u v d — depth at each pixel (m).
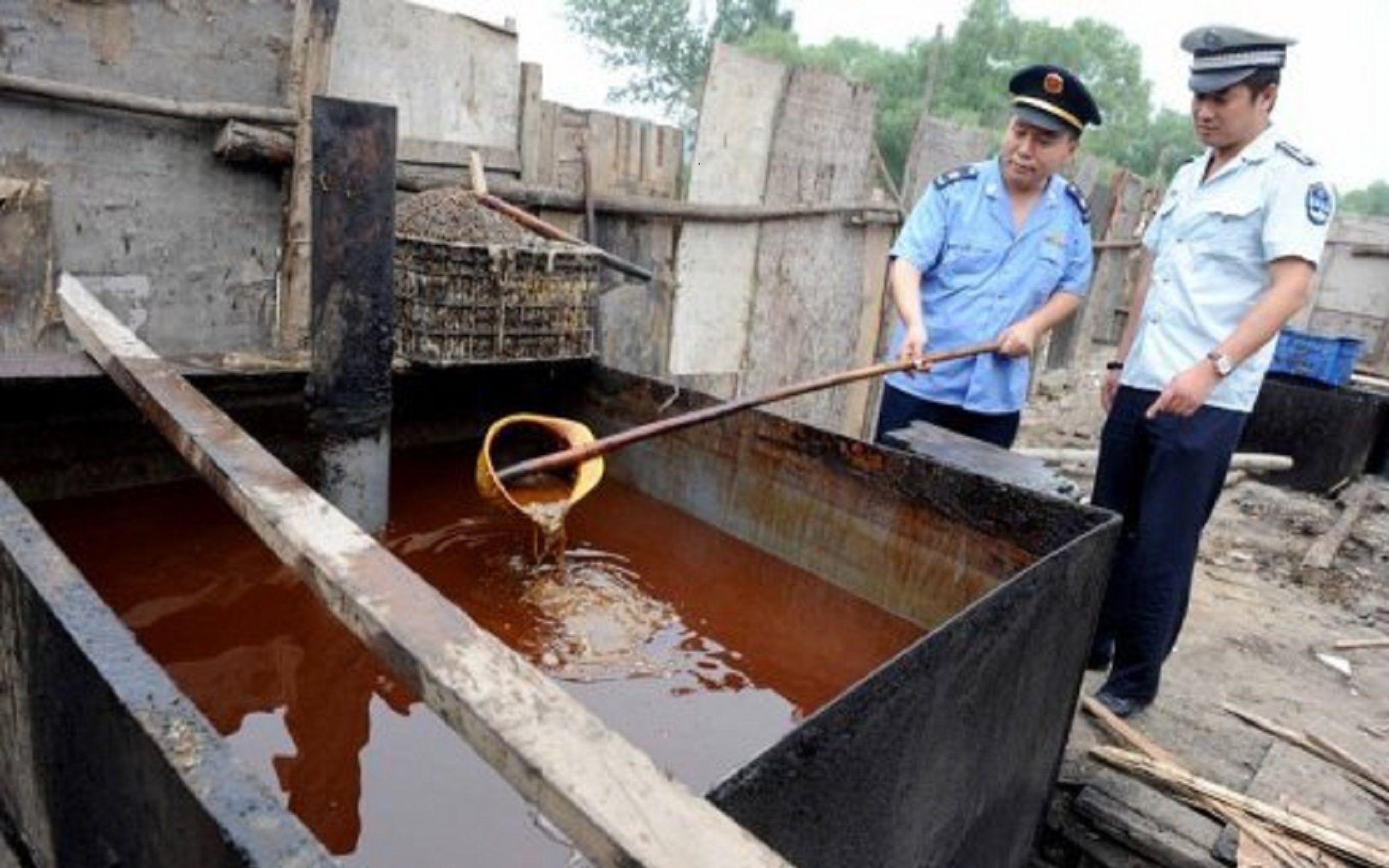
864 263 5.29
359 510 2.58
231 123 3.21
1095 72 40.25
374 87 3.53
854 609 2.64
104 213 3.13
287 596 2.36
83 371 2.39
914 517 2.49
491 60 3.84
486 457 2.48
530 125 3.98
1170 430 2.59
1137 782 2.47
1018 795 2.05
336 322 2.43
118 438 2.57
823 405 5.37
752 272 4.76
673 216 4.32
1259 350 2.52
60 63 2.95
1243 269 2.57
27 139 2.94
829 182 4.93
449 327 2.76
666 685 2.21
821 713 1.24
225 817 0.85
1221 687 3.16
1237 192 2.54
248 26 3.30
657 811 0.86
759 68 4.38
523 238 2.90
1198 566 4.39
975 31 34.62
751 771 1.11
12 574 1.28
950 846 1.80
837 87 4.77
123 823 1.09
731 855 0.83
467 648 1.06
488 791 1.76
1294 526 5.27
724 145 4.38
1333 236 9.83
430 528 2.81
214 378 2.63
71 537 2.46
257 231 3.51
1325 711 3.10
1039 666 1.90
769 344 4.96
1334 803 2.52
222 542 2.56
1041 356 7.79
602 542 2.92
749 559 2.90
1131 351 2.90
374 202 2.39
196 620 2.23
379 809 1.69
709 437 3.05
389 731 1.92
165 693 1.01
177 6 3.13
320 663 2.12
